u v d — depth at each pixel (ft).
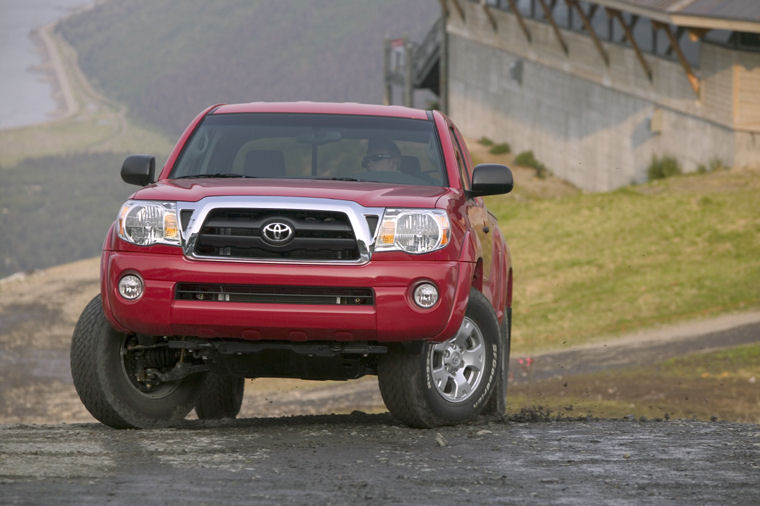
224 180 55.26
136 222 50.96
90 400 53.93
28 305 438.40
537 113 558.15
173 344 52.75
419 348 52.75
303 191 51.13
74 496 34.22
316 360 54.44
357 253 50.01
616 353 232.94
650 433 53.11
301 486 37.32
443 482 38.73
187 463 41.68
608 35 460.96
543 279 327.67
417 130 61.67
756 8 326.03
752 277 293.43
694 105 393.09
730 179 371.76
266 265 49.37
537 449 47.09
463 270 52.08
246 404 203.41
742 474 40.68
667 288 294.87
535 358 240.53
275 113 62.44
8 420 219.41
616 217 376.07
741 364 200.75
